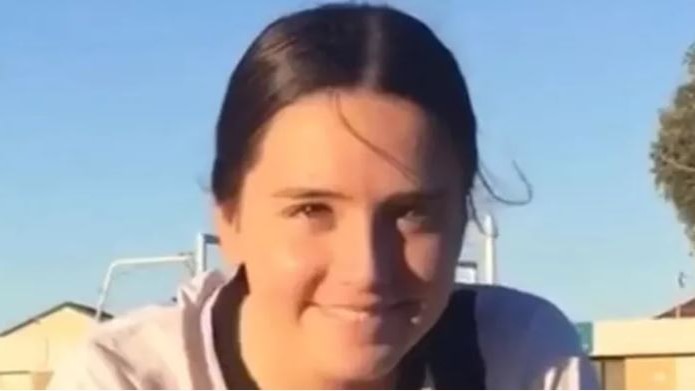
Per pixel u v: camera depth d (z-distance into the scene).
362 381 0.86
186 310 0.97
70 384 0.98
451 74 0.87
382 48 0.85
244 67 0.87
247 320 0.92
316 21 0.86
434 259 0.86
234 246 0.91
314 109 0.84
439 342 0.99
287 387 0.88
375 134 0.83
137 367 0.96
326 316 0.85
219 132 0.90
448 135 0.86
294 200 0.84
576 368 1.03
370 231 0.84
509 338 1.02
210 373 0.94
